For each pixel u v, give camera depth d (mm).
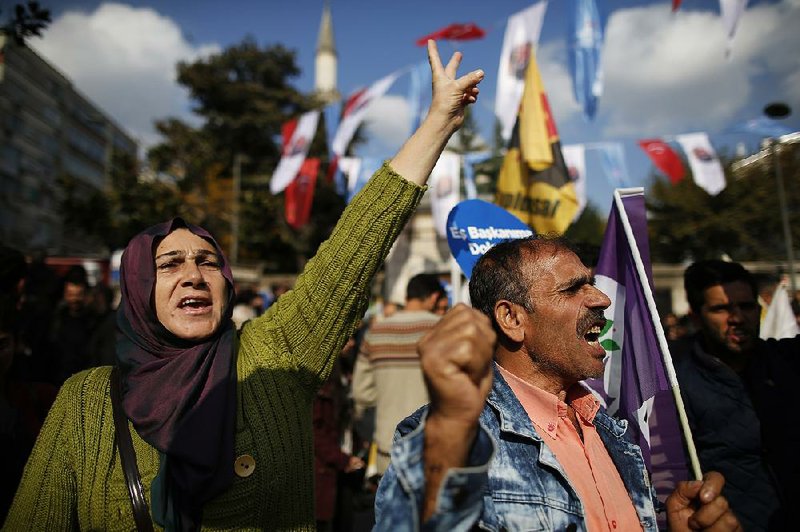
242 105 35531
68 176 25297
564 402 1710
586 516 1444
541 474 1437
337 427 4074
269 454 1624
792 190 19375
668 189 24172
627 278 2100
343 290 1692
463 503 966
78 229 25266
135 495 1553
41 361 4621
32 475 1630
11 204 39438
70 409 1681
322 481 3703
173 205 25250
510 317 1647
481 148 21969
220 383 1646
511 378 1637
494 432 1474
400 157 1703
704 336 2607
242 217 30703
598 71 5273
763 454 2326
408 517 991
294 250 31578
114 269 15406
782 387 2361
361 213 1684
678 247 24109
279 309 1826
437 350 985
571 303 1578
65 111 47344
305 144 8711
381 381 4180
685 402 2475
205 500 1545
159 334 1736
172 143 28922
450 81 1734
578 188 6051
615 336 2150
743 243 21797
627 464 1714
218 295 1790
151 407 1601
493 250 1750
